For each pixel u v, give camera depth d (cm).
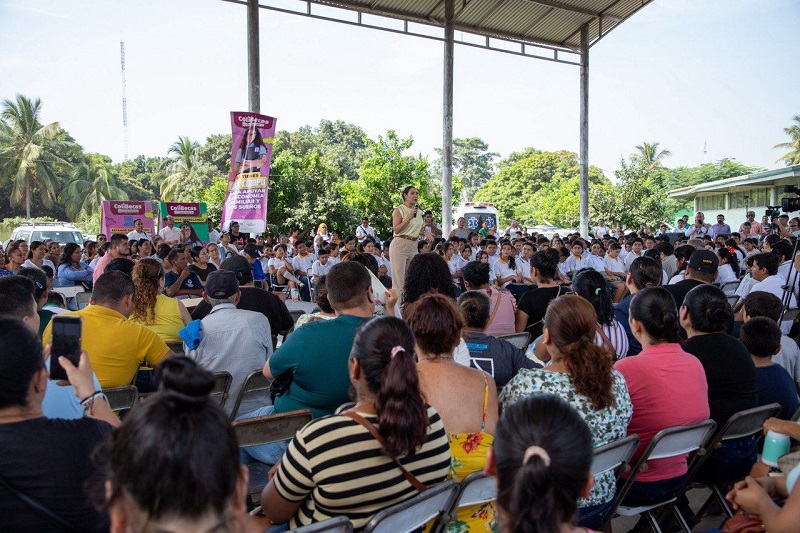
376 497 184
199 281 675
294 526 197
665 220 3438
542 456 117
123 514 105
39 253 852
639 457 274
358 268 293
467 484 208
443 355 235
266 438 264
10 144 4794
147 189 6894
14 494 154
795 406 329
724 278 813
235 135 989
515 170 6369
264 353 365
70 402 223
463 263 1087
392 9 1526
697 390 277
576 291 374
